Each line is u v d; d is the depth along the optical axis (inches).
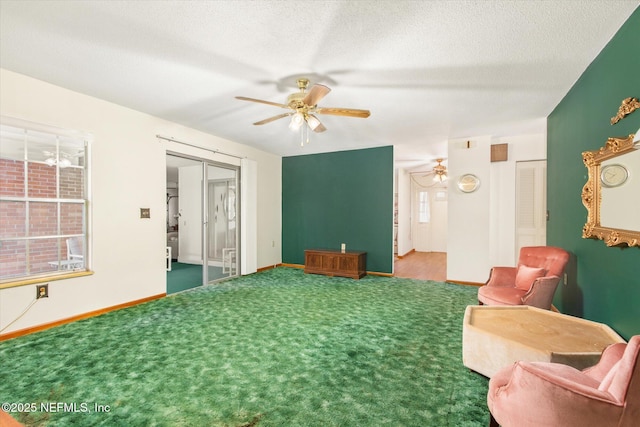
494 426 60.0
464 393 76.9
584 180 107.4
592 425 42.9
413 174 371.9
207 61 101.3
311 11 75.1
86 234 134.7
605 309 91.7
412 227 374.0
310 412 69.4
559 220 137.1
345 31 83.4
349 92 125.2
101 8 74.9
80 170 134.3
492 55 95.7
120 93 130.1
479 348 82.4
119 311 141.0
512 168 201.3
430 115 154.2
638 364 40.5
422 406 71.7
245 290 181.5
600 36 85.2
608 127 88.3
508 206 203.2
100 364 91.1
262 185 246.2
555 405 45.5
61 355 96.8
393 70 105.8
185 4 73.1
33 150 120.4
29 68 107.8
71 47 93.5
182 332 116.3
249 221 224.8
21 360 93.4
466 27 81.1
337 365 91.0
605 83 90.1
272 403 72.7
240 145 221.5
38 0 71.8
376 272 231.3
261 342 107.3
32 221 120.3
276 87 122.0
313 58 98.3
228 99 135.6
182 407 71.2
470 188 199.8
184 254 286.4
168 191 334.6
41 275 120.2
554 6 72.7
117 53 97.0
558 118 137.7
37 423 65.7
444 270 250.2
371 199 233.3
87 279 133.1
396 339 110.0
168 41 89.7
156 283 162.6
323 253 227.1
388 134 193.0
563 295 131.5
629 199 74.4
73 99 127.8
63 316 124.6
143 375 85.1
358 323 126.3
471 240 199.8
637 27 72.6
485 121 164.4
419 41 88.0
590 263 103.3
